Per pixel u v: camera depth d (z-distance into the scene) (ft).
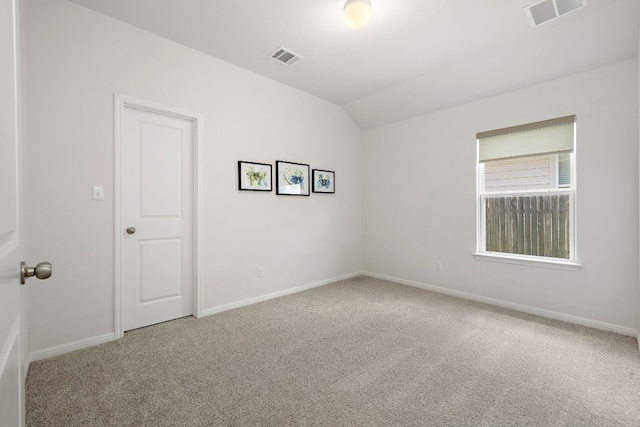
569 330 8.29
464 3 6.93
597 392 5.56
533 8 7.12
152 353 7.01
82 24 7.18
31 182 6.54
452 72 10.20
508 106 10.09
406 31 8.05
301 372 6.26
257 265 10.79
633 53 7.77
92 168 7.31
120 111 7.72
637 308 7.85
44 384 5.78
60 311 6.93
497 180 10.62
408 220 13.04
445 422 4.81
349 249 14.39
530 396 5.45
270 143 11.11
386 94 12.18
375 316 9.40
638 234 7.81
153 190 8.60
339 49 8.99
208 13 7.43
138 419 4.89
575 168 8.82
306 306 10.34
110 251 7.59
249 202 10.53
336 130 13.66
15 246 2.33
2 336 1.89
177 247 9.09
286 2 7.02
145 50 8.15
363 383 5.87
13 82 2.27
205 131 9.37
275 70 10.39
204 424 4.79
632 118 7.88
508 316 9.36
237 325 8.69
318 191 12.82
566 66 8.65
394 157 13.52
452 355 6.95
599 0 6.80
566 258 9.14
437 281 12.09
